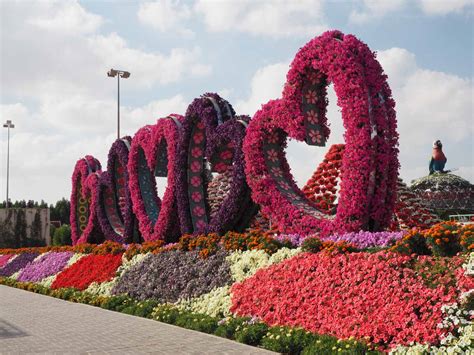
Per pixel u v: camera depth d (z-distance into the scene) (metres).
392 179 11.17
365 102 10.89
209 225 15.46
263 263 10.97
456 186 19.22
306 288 8.94
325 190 15.86
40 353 7.57
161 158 19.56
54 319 11.33
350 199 10.91
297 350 7.24
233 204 14.68
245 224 15.25
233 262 12.00
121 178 23.97
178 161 17.16
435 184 19.44
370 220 11.12
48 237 46.00
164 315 10.82
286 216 12.86
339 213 11.11
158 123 19.00
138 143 20.70
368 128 10.85
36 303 14.80
